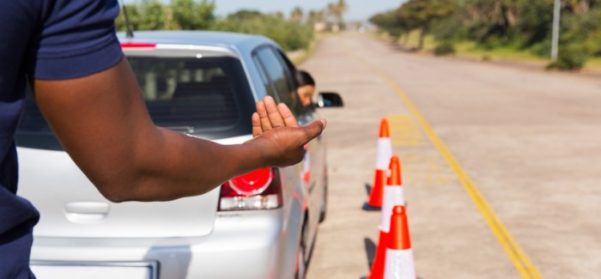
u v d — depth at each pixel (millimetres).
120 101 1120
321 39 151500
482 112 17016
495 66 44781
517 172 9547
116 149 1131
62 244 3348
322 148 6230
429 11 95812
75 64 1076
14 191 1242
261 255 3371
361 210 7535
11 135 1140
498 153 11094
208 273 3330
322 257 5934
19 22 1037
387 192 5340
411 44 109688
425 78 31516
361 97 21812
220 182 1286
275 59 5047
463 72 36906
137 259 3307
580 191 8391
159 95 3775
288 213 3732
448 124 14828
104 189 1182
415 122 15234
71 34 1069
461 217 7215
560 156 10758
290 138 1353
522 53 62906
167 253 3309
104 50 1096
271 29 49938
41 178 3410
